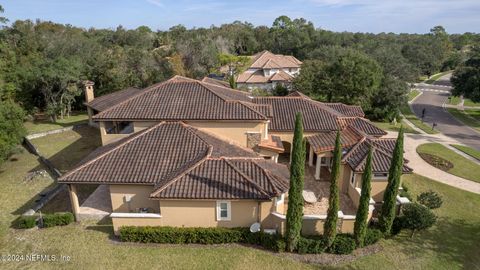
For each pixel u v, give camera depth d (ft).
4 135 114.01
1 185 106.01
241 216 74.59
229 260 67.82
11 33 233.96
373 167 85.76
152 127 94.02
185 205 73.36
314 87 213.87
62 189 100.37
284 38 430.61
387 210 73.56
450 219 88.84
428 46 438.81
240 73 285.84
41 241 74.43
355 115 133.18
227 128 99.81
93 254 69.51
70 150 137.49
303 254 69.97
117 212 82.89
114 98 160.76
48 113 186.91
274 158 102.37
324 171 112.06
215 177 75.05
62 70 179.52
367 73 199.82
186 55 254.47
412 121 214.48
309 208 87.56
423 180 113.39
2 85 167.02
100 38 356.18
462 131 190.90
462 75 238.68
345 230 75.20
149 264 66.59
